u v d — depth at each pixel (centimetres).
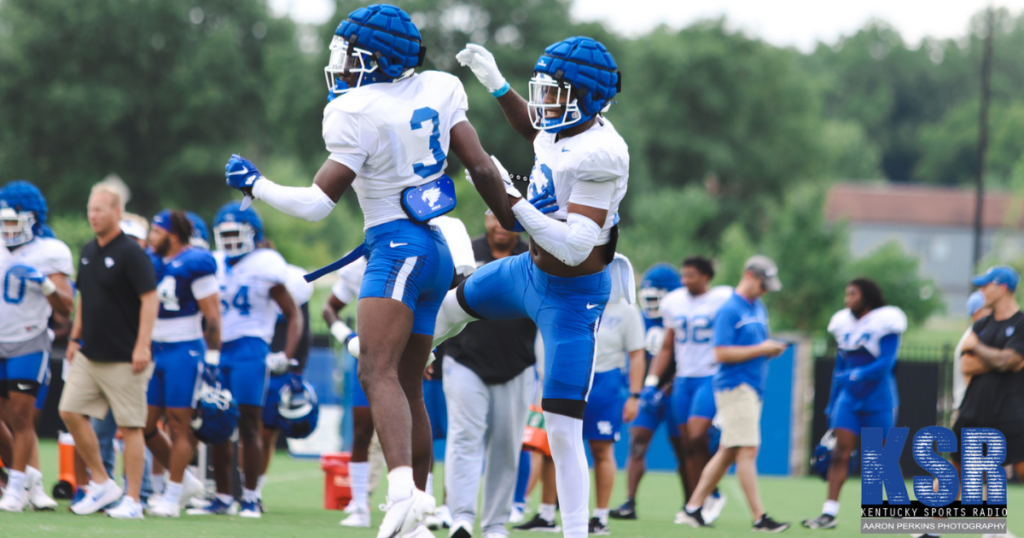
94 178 14300
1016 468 2466
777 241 7938
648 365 3681
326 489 2869
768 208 16525
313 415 2672
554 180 1541
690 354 2956
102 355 2238
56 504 2398
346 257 1535
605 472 2561
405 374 1561
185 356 2411
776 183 17838
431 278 1493
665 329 3036
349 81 1485
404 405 1424
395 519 1380
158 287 2397
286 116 13700
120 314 2248
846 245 8044
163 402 2450
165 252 2450
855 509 3353
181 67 14825
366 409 2397
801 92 18412
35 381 2358
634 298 1683
